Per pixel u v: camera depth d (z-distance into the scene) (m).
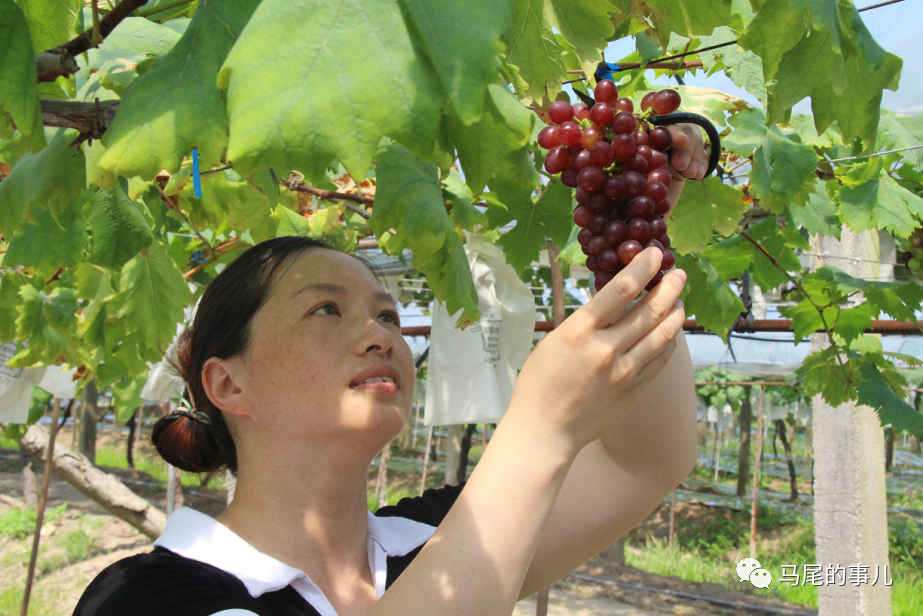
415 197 1.25
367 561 1.37
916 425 2.90
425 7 0.69
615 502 1.49
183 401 1.77
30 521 9.84
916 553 10.67
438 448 20.56
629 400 1.00
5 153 1.36
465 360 2.96
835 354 3.15
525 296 3.21
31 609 7.41
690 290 2.21
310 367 1.21
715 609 8.64
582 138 1.05
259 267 1.33
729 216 1.66
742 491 14.77
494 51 0.66
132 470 14.09
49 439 4.52
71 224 1.70
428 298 5.65
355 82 0.67
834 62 1.00
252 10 0.86
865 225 2.84
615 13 1.13
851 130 1.05
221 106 0.82
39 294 2.92
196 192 1.35
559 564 1.46
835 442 4.96
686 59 1.91
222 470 1.63
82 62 1.38
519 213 2.12
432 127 0.67
